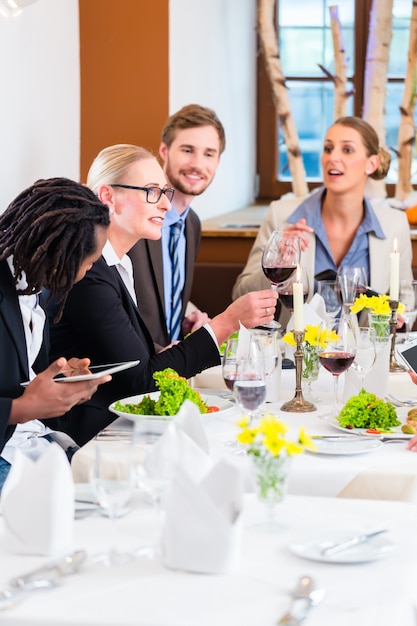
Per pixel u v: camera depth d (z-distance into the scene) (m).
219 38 5.98
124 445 1.53
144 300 3.97
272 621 1.29
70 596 1.37
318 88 6.93
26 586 1.39
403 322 3.28
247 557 1.51
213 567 1.44
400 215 4.47
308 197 4.53
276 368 2.68
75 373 2.34
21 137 3.97
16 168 3.91
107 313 2.88
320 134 6.98
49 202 2.31
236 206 6.63
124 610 1.33
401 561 1.48
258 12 5.98
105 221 2.37
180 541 1.46
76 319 2.89
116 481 1.49
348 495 2.02
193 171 4.28
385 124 6.24
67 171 4.66
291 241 3.12
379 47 5.94
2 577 1.45
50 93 4.36
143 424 1.52
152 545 1.56
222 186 6.20
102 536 1.60
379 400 2.37
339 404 2.60
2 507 1.55
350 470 2.02
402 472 2.01
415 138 6.27
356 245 4.38
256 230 5.20
